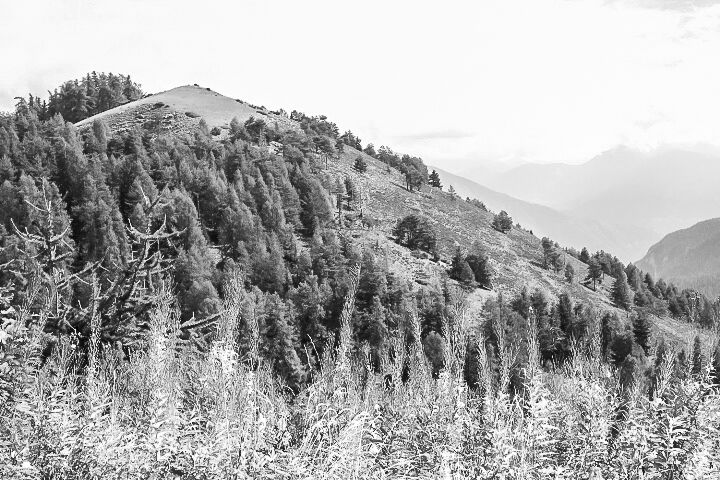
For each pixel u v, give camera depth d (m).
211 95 177.00
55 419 4.87
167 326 8.41
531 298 74.88
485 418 5.57
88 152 111.25
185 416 5.07
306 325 45.09
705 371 6.16
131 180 94.62
